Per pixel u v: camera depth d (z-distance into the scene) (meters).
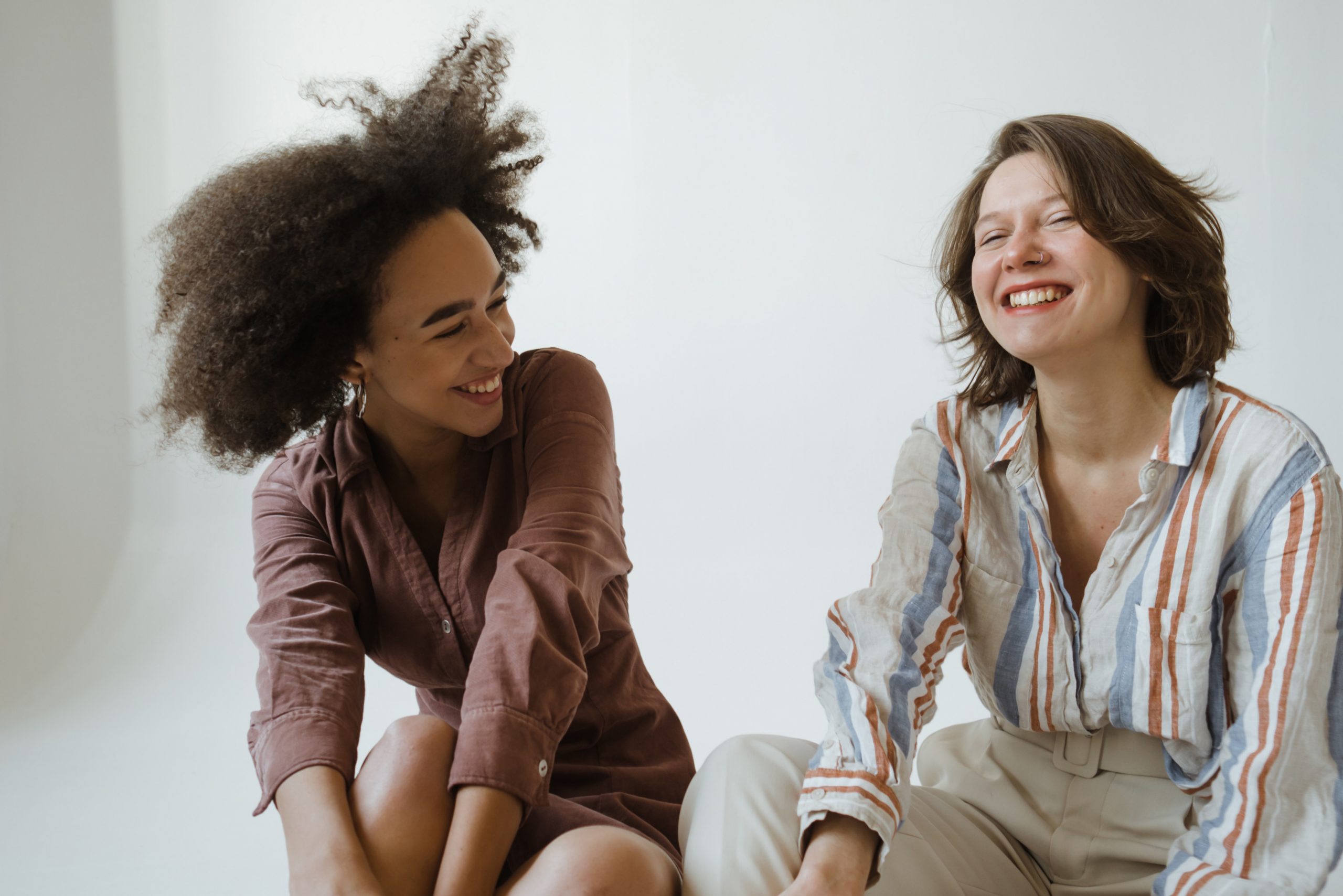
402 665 1.35
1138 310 1.10
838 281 4.54
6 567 3.89
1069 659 1.14
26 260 4.20
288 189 1.18
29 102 4.28
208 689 2.98
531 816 1.17
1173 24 4.12
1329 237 3.90
